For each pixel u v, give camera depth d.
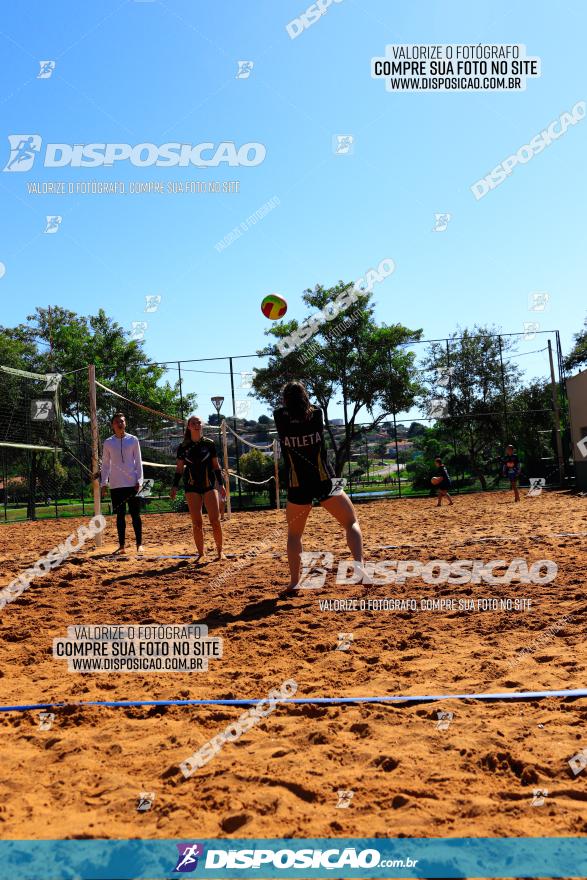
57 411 17.44
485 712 2.68
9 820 1.90
